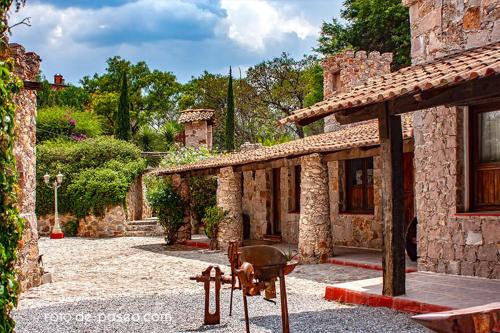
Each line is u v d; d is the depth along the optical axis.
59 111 33.75
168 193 20.47
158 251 18.34
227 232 18.09
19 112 10.32
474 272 8.97
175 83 54.09
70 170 25.48
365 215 16.03
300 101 42.75
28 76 10.56
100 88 53.97
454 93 6.75
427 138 9.95
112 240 22.80
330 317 7.21
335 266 13.38
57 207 24.16
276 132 42.47
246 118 43.81
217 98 46.53
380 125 7.78
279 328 6.75
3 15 4.35
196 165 18.91
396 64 30.23
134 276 12.49
